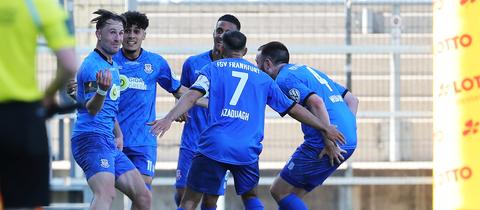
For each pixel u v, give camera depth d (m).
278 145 31.28
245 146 23.03
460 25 22.69
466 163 23.00
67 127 30.16
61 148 29.67
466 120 22.88
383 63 31.41
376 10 31.25
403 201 30.58
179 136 31.75
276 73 24.92
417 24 31.20
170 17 31.05
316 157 24.50
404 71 31.20
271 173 30.73
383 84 31.44
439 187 23.55
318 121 23.48
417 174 30.66
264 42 31.14
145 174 25.72
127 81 25.39
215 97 23.08
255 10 31.08
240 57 23.56
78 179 28.86
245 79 23.20
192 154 26.77
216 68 23.17
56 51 13.80
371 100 31.41
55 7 13.93
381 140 31.33
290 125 31.25
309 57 31.44
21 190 14.09
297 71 24.52
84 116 22.56
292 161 24.84
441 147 23.39
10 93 13.70
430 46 29.91
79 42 29.75
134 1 29.83
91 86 22.27
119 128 23.73
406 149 31.17
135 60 25.58
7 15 13.70
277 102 23.47
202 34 31.25
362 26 31.36
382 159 31.30
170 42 31.33
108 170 22.16
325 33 31.25
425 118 30.55
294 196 25.06
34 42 13.90
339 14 31.30
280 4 30.69
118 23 22.72
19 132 13.77
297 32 31.20
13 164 14.02
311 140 24.55
